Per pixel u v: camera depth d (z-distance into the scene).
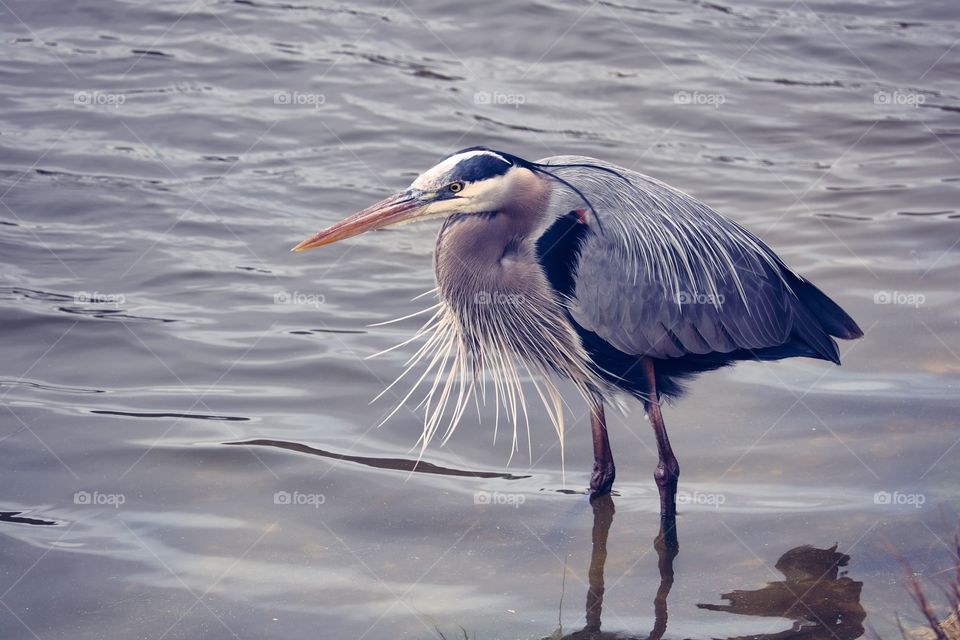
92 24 21.55
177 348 12.59
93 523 9.66
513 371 10.96
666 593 8.82
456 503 10.10
